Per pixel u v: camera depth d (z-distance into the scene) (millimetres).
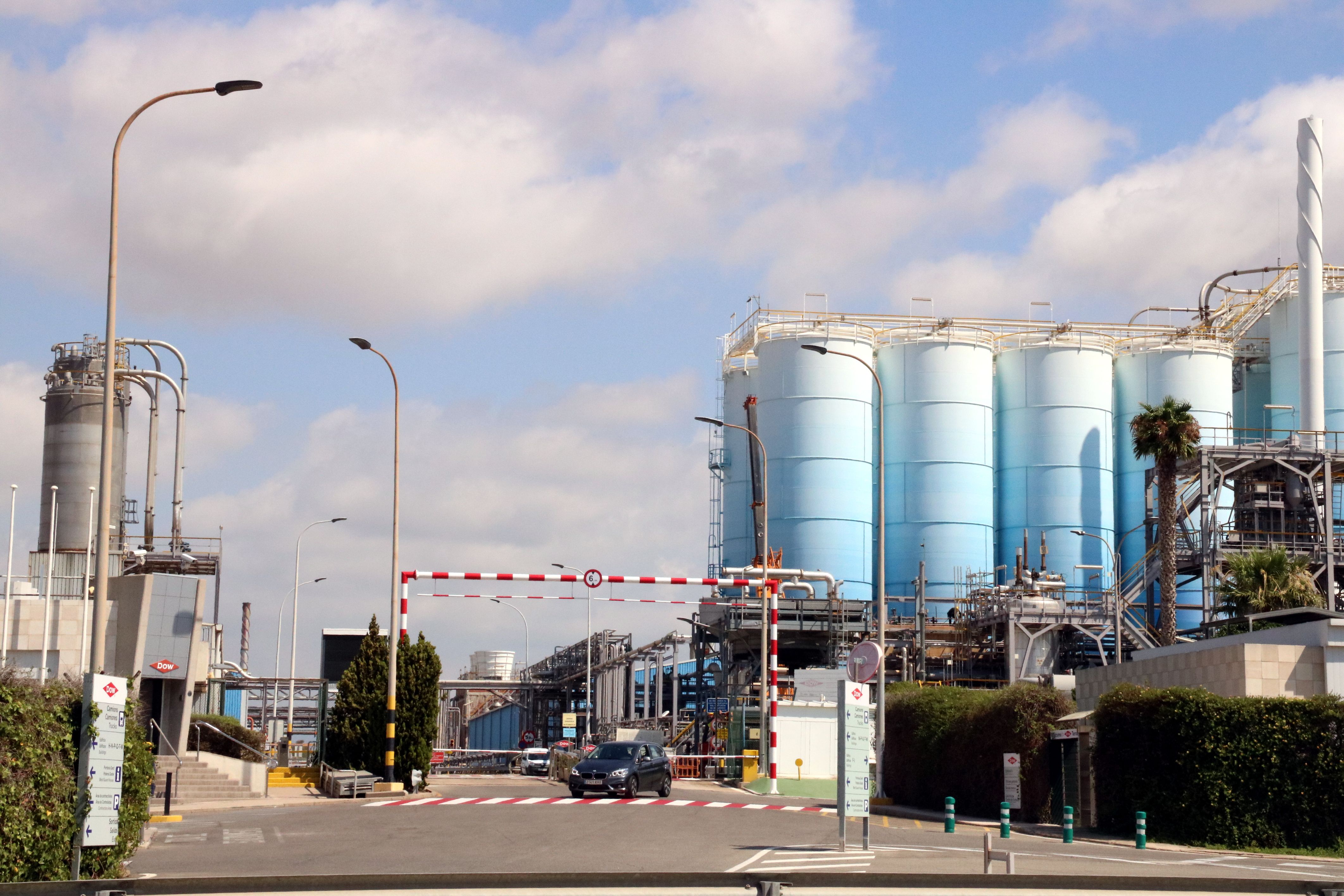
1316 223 81625
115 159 25766
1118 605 69812
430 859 24406
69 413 68500
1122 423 96938
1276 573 55844
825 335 90000
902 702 49062
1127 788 33594
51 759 18031
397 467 48844
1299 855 29719
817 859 24984
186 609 49656
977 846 29156
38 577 50406
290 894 15359
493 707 135125
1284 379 96125
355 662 50750
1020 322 97938
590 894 15586
